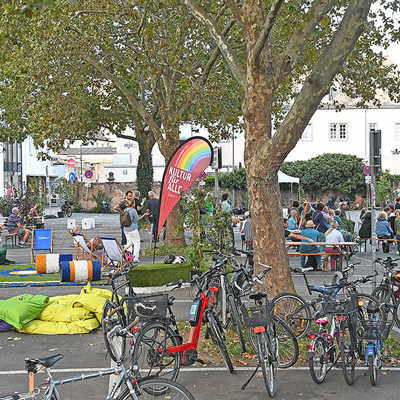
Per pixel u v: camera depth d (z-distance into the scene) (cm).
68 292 1307
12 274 1612
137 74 2316
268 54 873
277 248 879
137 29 1797
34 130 1967
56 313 967
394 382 704
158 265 1190
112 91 2794
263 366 652
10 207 3247
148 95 2766
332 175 5519
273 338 714
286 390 673
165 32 1938
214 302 755
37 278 1530
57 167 6134
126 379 448
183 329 911
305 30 883
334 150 6019
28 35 1684
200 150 1316
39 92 1933
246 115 879
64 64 1906
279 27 1476
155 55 1894
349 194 5603
